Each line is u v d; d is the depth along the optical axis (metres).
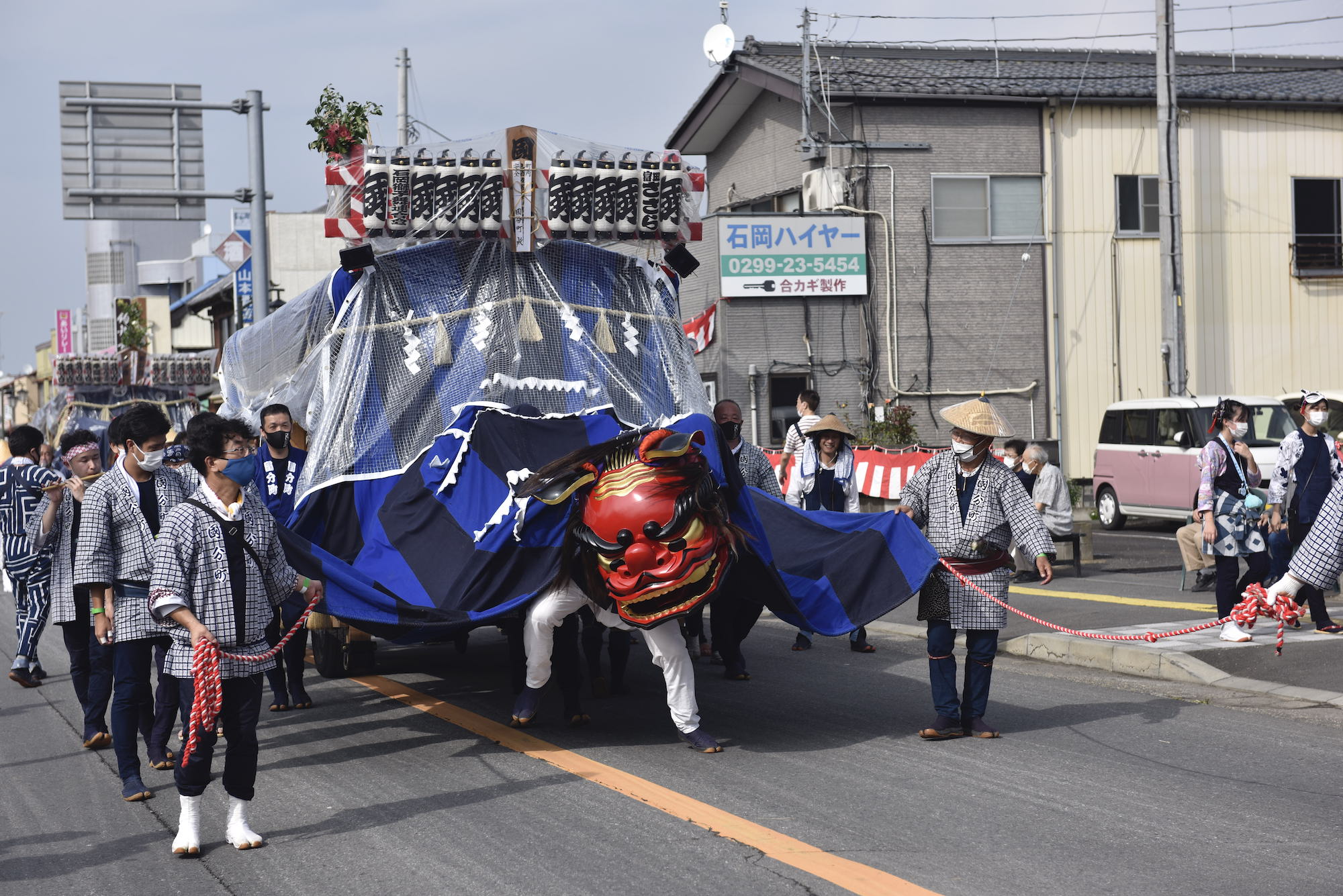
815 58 26.20
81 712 8.98
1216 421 10.05
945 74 25.62
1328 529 5.82
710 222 23.92
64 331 73.81
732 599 8.81
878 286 23.97
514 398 7.92
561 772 6.72
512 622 8.41
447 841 5.55
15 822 6.14
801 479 10.80
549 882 4.96
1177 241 22.48
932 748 7.09
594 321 8.48
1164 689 8.69
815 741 7.35
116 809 6.33
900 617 12.51
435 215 8.27
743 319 23.50
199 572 5.45
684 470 6.62
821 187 23.83
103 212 20.00
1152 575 14.66
